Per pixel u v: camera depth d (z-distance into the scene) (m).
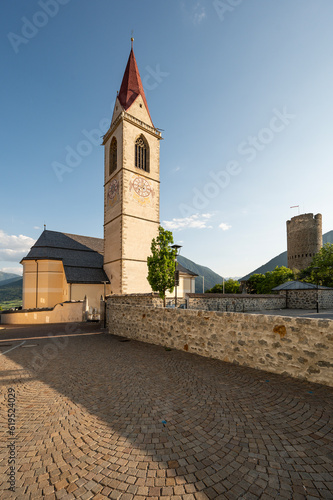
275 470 2.85
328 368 5.40
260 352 6.71
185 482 2.72
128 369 7.08
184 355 8.51
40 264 33.81
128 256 29.39
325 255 43.50
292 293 28.36
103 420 4.19
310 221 66.06
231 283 68.06
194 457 3.13
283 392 5.09
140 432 3.77
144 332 11.47
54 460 3.17
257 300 24.30
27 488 2.70
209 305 18.88
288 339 6.13
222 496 2.50
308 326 5.78
